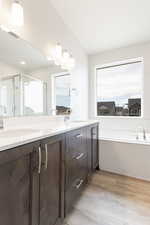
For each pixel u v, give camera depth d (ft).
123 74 10.34
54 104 6.83
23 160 2.81
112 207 4.92
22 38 4.85
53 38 6.48
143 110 9.25
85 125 6.07
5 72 4.50
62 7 6.28
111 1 5.85
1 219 2.35
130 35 8.41
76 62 8.98
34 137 3.08
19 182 2.71
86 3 5.98
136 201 5.23
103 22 7.21
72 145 4.84
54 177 3.81
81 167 5.60
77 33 8.22
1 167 2.37
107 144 7.86
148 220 4.34
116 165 7.58
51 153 3.69
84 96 10.37
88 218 4.42
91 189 6.03
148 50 9.09
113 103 10.66
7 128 4.40
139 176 6.94
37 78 5.76
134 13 6.54
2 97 4.39
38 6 5.50
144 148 6.82
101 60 10.62
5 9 4.16
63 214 4.19
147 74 9.12
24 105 5.19
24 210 2.81
